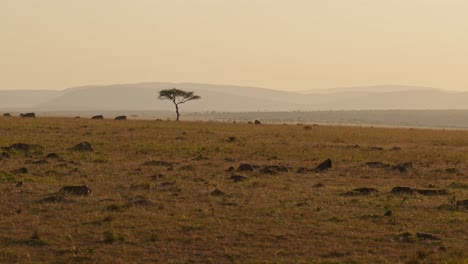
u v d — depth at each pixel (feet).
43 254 58.23
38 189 87.45
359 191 90.38
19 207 75.20
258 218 72.59
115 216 71.61
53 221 69.51
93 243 61.93
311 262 57.26
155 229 66.85
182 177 102.53
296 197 85.81
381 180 106.63
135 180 98.17
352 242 64.03
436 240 65.21
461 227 70.69
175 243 62.44
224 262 57.21
